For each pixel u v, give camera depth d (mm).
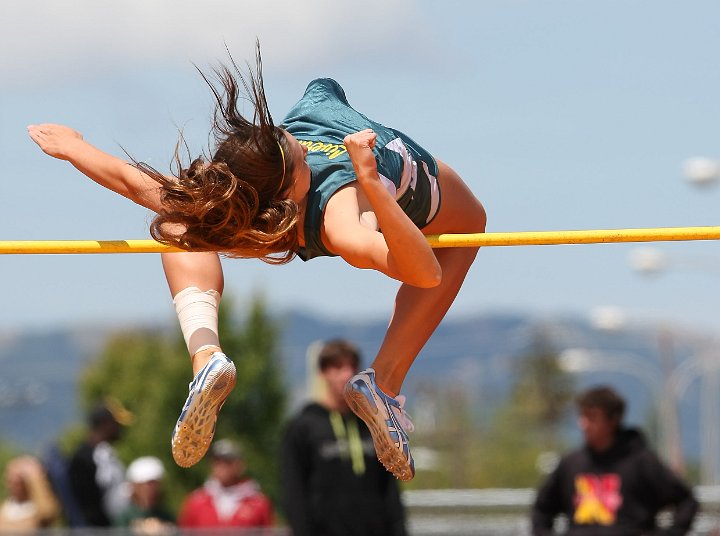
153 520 20438
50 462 20859
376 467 16594
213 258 10773
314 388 26625
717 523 19922
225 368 9906
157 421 69188
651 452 17281
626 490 17188
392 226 9328
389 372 10844
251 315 68125
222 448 20516
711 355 71125
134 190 10547
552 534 17672
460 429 111250
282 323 69562
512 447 119500
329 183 9992
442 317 11047
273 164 9781
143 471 21516
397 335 10914
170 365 70562
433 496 20500
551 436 122875
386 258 9445
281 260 10250
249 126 9906
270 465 66500
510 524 20109
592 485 17328
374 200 9359
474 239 10734
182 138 9969
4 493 62281
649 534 17172
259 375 66812
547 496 17812
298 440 16547
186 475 64938
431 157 10875
